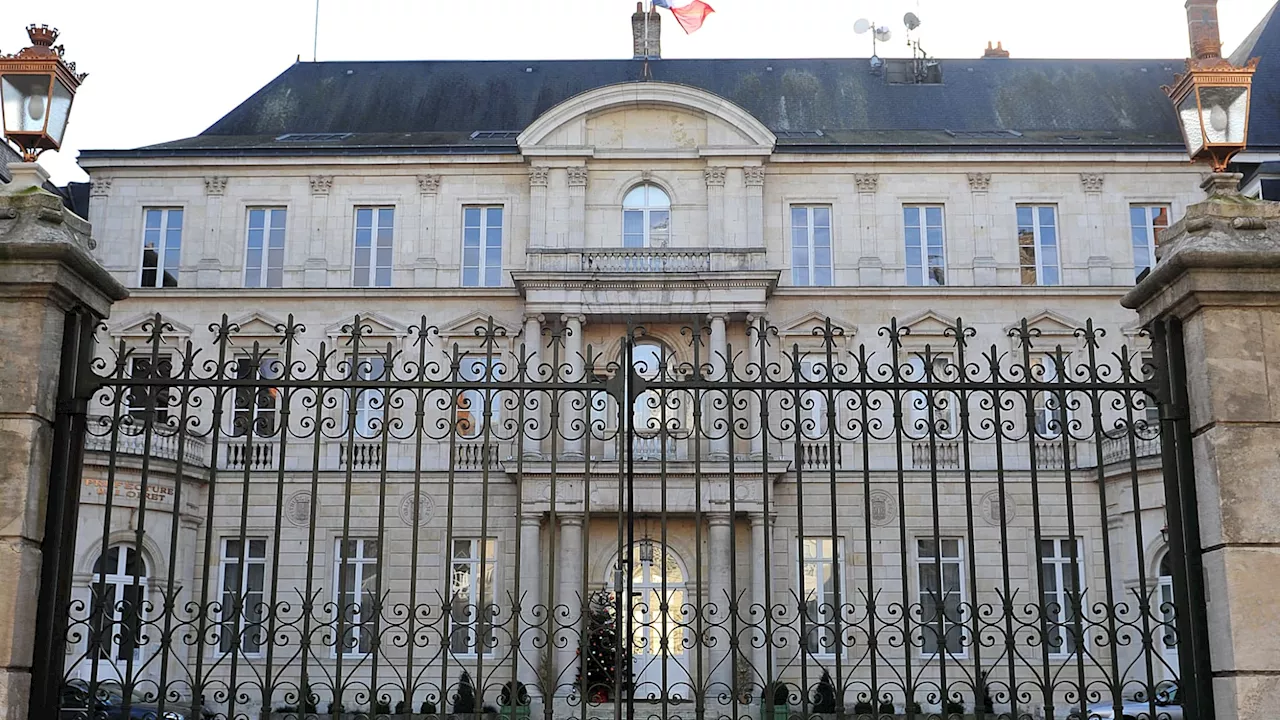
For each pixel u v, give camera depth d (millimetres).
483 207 33375
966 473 8078
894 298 32219
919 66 38281
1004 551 7930
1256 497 7531
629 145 32875
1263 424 7633
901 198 33188
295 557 29984
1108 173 33156
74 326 8047
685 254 30641
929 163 33188
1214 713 7562
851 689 28500
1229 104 8148
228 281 32594
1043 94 37656
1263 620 7359
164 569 27625
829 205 33250
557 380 8258
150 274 32844
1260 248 7695
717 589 28234
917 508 30391
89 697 7652
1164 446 8039
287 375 8289
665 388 8125
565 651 27484
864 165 33281
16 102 7980
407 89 38188
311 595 7984
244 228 33125
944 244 33062
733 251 30641
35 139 8008
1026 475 30375
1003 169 33250
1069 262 32719
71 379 7980
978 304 32281
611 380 8195
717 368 30078
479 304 32219
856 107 37219
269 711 7875
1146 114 36875
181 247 32906
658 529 29156
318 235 33000
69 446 7934
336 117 37250
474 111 37406
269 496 30344
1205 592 7719
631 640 7594
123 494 27016
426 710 24734
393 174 33312
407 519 30203
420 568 29812
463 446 30453
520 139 32531
